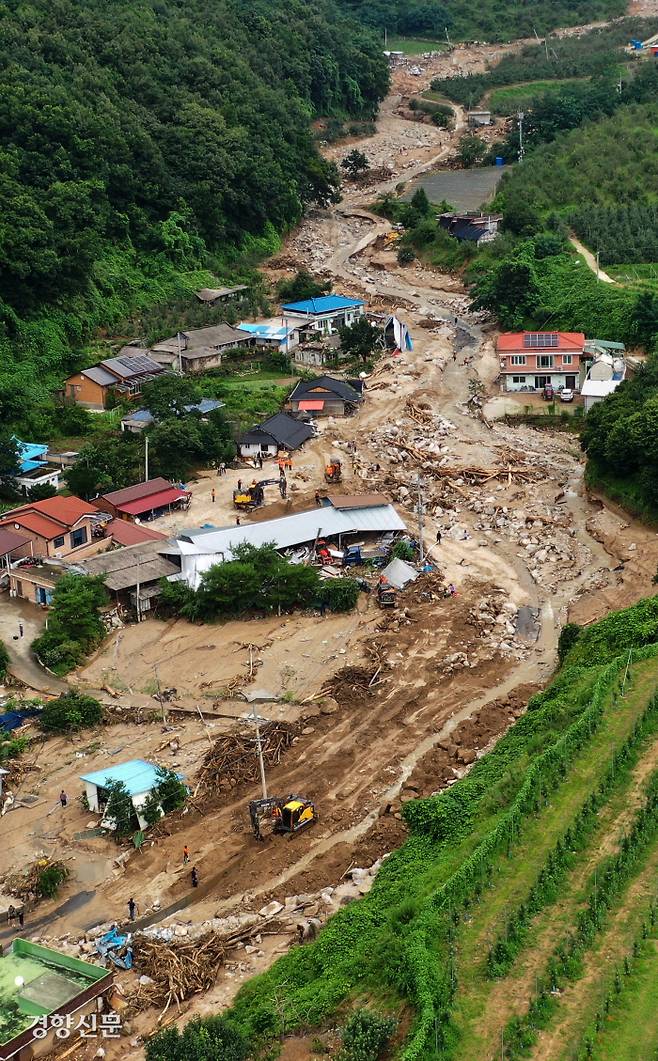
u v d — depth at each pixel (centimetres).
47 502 7319
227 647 6259
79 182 11656
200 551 6850
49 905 4422
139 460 8269
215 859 4606
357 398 9594
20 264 10212
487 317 11675
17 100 11650
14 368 9856
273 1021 3600
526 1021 3269
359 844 4600
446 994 3375
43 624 6525
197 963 4031
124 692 5875
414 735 5359
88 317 11056
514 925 3638
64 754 5378
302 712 5612
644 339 10194
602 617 6256
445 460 8556
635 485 7444
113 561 6762
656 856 3938
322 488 8125
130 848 4712
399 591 6706
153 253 12438
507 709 5484
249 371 10556
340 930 3975
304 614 6581
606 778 4344
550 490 8050
